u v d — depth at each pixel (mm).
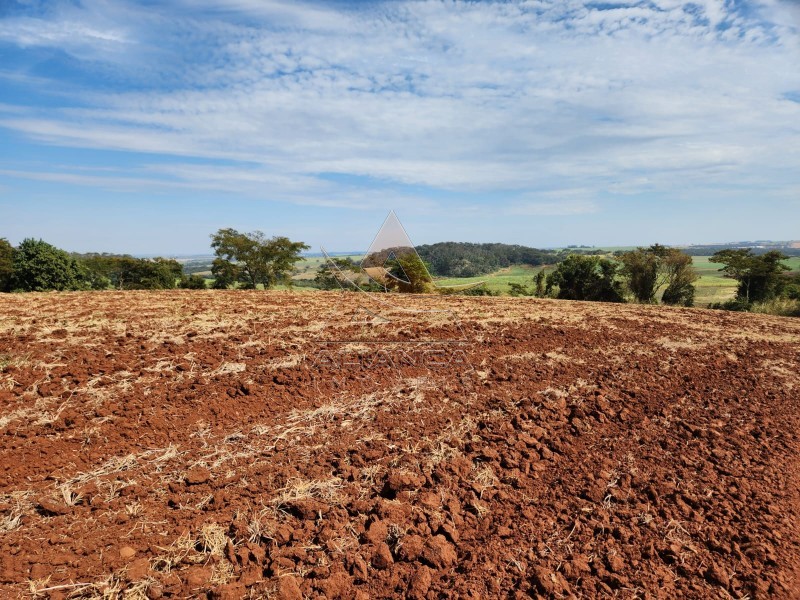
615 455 4816
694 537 3609
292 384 6160
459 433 5117
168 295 15391
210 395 5602
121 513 3422
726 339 10711
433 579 3123
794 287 31781
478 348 8516
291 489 3875
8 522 3230
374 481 4121
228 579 2967
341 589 2965
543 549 3420
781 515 3877
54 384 5508
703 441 5172
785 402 6566
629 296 35281
